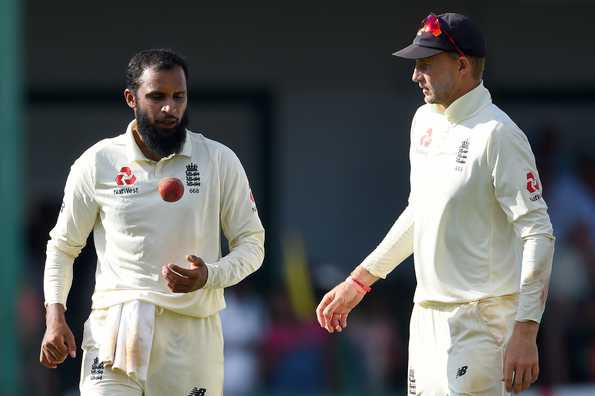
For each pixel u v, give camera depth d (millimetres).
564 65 51188
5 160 34906
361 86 51062
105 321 19922
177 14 50531
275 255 50875
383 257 20938
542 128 48812
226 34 50719
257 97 50875
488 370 19234
